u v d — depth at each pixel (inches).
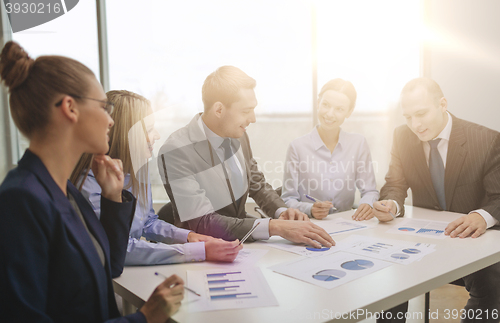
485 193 71.7
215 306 32.5
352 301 33.2
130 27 144.2
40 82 28.4
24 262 26.3
